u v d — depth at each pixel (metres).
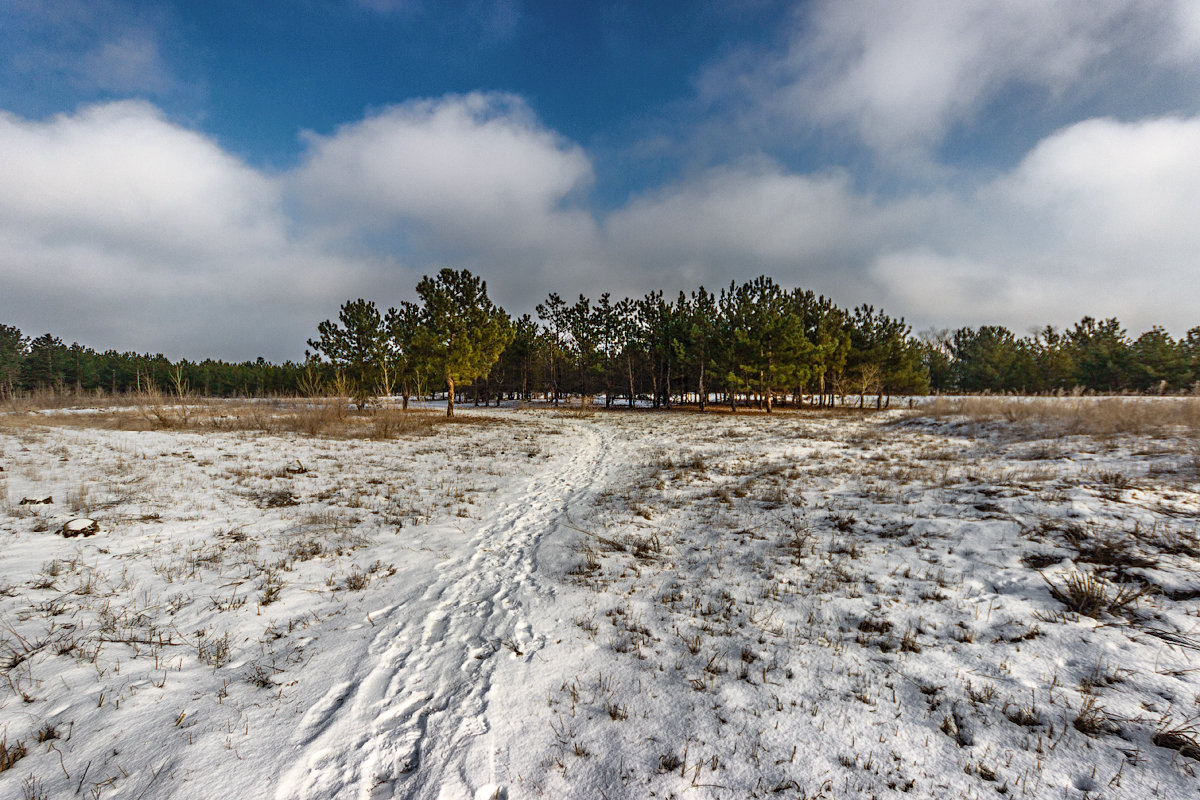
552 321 53.78
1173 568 4.43
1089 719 2.96
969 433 15.05
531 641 4.55
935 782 2.73
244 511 8.36
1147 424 11.61
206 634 4.46
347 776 2.91
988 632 4.04
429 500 9.73
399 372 34.12
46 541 6.40
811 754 2.99
